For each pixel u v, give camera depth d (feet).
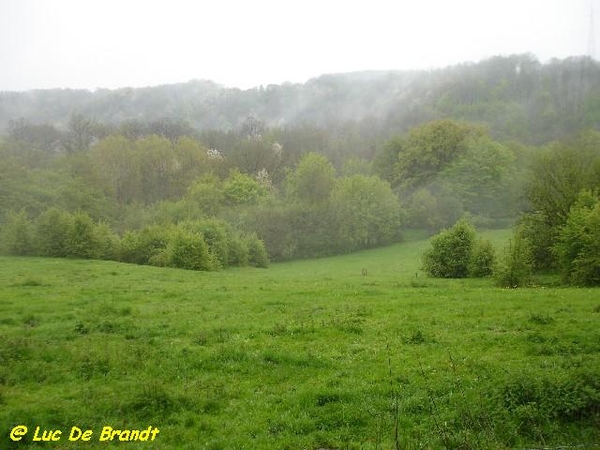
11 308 88.28
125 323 75.92
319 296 103.14
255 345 64.64
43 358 58.65
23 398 47.47
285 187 365.20
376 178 312.71
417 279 141.59
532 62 543.39
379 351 61.00
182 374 54.29
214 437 41.04
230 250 229.66
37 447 39.63
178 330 72.90
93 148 367.86
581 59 502.38
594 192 136.46
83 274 142.00
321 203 307.17
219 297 103.65
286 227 296.10
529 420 40.34
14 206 246.88
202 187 310.24
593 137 326.24
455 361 55.67
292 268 236.43
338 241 299.17
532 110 474.90
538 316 72.49
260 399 47.91
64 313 84.17
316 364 56.85
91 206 269.44
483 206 329.11
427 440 39.04
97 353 59.62
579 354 55.21
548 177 146.30
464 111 503.61
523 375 45.37
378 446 38.65
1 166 268.62
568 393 41.70
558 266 129.39
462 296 98.37
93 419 43.83
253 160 397.80
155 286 120.67
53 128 443.32
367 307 87.97
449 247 150.82
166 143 377.50
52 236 188.96
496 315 78.18
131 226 271.28
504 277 119.44
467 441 37.91
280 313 85.25
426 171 365.61
